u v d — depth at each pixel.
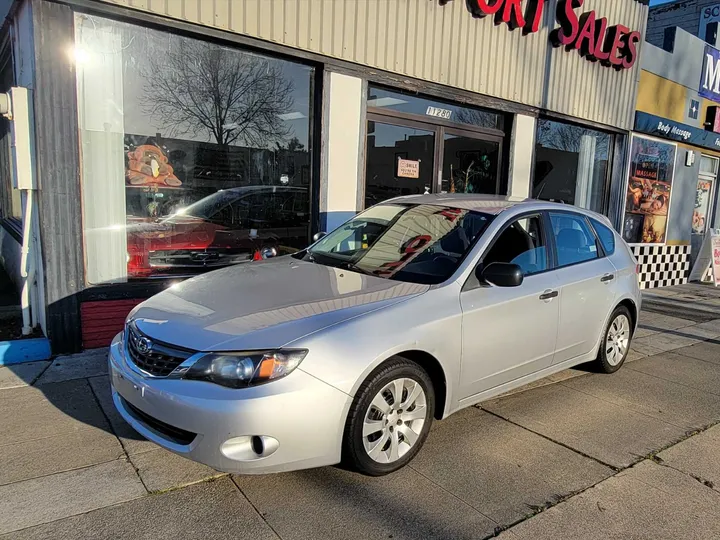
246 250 6.23
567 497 3.15
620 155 10.45
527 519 2.92
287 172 6.45
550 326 4.26
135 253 5.44
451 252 3.90
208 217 5.93
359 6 6.44
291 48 6.00
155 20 5.10
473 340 3.61
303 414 2.80
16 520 2.71
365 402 3.03
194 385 2.80
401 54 6.94
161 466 3.25
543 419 4.22
